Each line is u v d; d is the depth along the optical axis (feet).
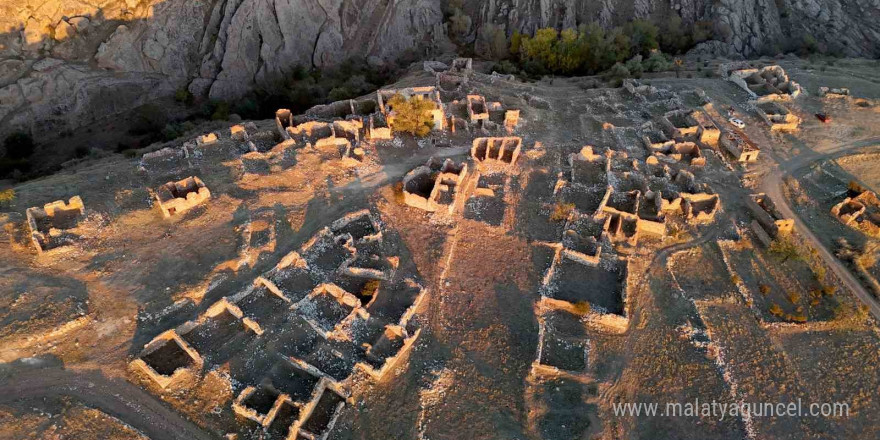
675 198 172.86
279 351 124.77
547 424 116.88
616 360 130.31
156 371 117.50
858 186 182.70
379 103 207.51
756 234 167.22
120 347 121.80
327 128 192.34
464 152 188.65
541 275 148.05
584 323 137.49
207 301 132.67
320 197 165.27
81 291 131.23
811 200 180.96
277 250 146.92
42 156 253.24
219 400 115.34
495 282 145.89
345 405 117.80
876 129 213.87
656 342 134.92
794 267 157.58
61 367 117.19
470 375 125.08
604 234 159.33
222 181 166.50
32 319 122.42
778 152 201.57
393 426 115.14
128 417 110.73
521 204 169.99
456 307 139.23
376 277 143.13
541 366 125.59
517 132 202.18
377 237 153.58
